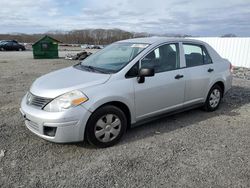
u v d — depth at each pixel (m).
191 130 4.57
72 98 3.47
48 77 4.25
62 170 3.20
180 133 4.43
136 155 3.60
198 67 5.11
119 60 4.34
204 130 4.59
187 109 5.08
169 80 4.48
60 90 3.55
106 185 2.90
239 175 3.13
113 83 3.81
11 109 5.63
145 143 4.00
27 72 12.48
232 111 5.77
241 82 9.88
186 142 4.07
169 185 2.91
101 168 3.25
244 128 4.72
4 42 37.34
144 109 4.22
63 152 3.66
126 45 4.74
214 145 3.97
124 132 4.00
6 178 3.01
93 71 4.19
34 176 3.06
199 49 5.27
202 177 3.08
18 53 31.28
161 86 4.35
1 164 3.32
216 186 2.90
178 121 5.04
